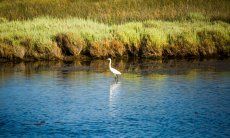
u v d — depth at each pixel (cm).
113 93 2727
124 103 2502
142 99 2592
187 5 6234
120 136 1967
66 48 4138
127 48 4228
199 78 3173
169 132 2023
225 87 2895
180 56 4216
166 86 2919
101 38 4203
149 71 3450
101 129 2058
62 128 2075
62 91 2780
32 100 2566
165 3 6638
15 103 2503
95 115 2278
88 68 3584
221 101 2550
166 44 4241
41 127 2092
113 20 5566
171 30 4547
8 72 3397
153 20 5256
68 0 7081
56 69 3538
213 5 6506
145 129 2059
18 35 4231
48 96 2656
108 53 4138
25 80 3097
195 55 4228
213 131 2042
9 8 6397
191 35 4350
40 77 3200
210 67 3628
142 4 6519
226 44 4372
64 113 2311
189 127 2091
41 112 2330
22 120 2197
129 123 2148
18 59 3969
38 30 4534
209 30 4528
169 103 2503
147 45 4188
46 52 4028
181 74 3331
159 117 2242
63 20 5109
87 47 4166
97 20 5606
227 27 4831
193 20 5478
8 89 2831
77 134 1992
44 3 6712
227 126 2111
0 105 2462
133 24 4794
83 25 4738
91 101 2547
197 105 2462
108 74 3328
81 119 2211
